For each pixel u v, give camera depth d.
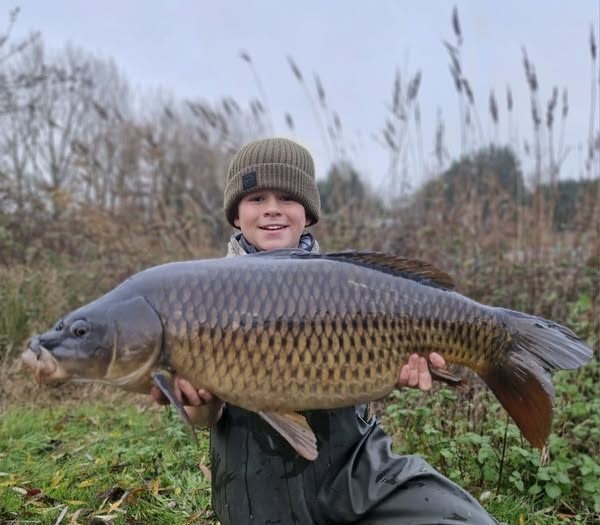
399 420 1.35
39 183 3.10
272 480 0.84
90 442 1.45
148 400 1.83
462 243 2.34
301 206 1.01
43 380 0.74
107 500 1.15
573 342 0.81
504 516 1.10
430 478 0.86
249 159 0.99
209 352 0.74
